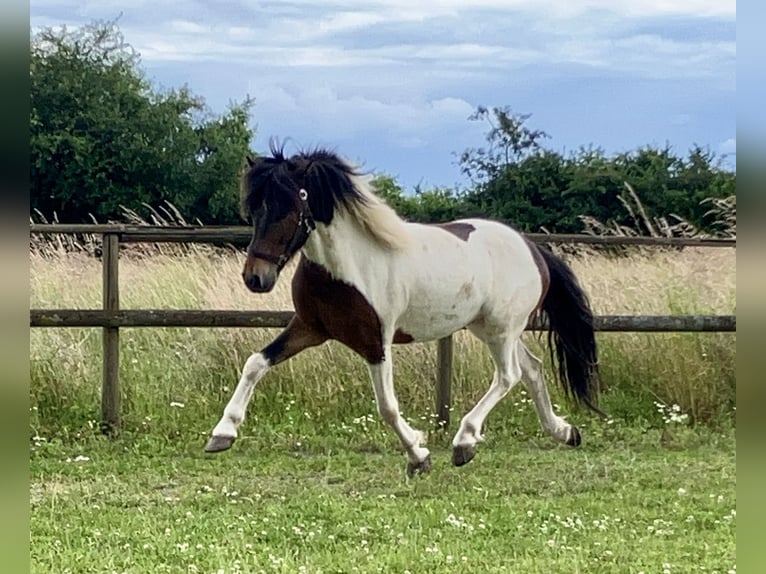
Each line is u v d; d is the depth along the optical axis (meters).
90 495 5.99
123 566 4.54
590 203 22.66
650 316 7.83
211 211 26.55
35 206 25.56
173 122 26.67
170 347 8.22
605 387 8.38
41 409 7.70
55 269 8.88
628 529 5.29
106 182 25.80
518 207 22.77
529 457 7.11
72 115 26.31
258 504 5.77
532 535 5.14
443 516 5.47
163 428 7.64
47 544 4.85
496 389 6.74
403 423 6.32
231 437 5.99
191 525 5.28
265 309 8.43
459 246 6.39
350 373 8.05
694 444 7.62
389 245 6.02
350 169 5.87
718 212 11.38
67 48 27.25
